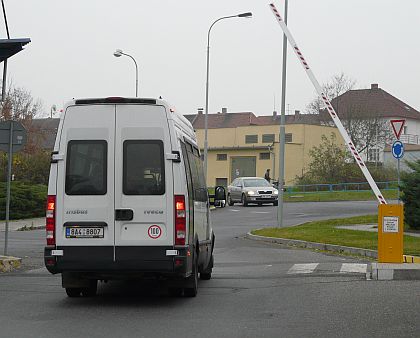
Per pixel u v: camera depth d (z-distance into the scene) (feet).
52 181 34.73
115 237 34.27
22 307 34.73
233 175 248.73
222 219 110.11
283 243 71.61
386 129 251.80
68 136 34.91
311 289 40.11
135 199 34.35
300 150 234.38
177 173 34.50
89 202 34.47
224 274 48.08
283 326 29.71
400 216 46.75
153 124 34.78
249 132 244.83
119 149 34.65
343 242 65.10
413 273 43.91
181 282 37.27
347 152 199.52
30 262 55.98
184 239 34.30
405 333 28.17
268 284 42.75
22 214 119.34
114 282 44.70
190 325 30.04
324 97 50.16
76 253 34.30
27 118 201.57
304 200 162.61
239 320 31.17
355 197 163.73
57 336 27.73
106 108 34.94
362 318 31.32
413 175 76.02
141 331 28.76
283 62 88.43
